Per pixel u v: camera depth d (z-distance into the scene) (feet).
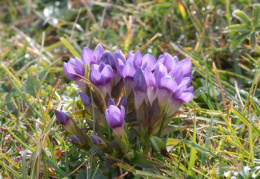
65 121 0.62
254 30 0.92
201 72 0.96
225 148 0.69
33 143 0.72
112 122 0.57
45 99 0.90
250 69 1.02
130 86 0.63
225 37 1.12
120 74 0.63
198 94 0.87
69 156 0.67
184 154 0.67
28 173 0.67
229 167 0.60
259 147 0.67
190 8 1.15
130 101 0.64
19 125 0.80
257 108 0.76
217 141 0.68
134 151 0.60
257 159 0.60
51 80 1.07
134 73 0.62
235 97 0.83
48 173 0.64
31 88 0.90
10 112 0.90
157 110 0.60
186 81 0.59
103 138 0.63
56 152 0.67
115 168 0.61
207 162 0.63
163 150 0.60
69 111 0.79
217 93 0.87
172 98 0.61
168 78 0.58
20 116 0.84
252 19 0.93
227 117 0.74
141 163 0.59
